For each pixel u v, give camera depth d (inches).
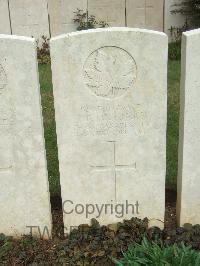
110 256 63.4
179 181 69.2
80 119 64.1
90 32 59.6
